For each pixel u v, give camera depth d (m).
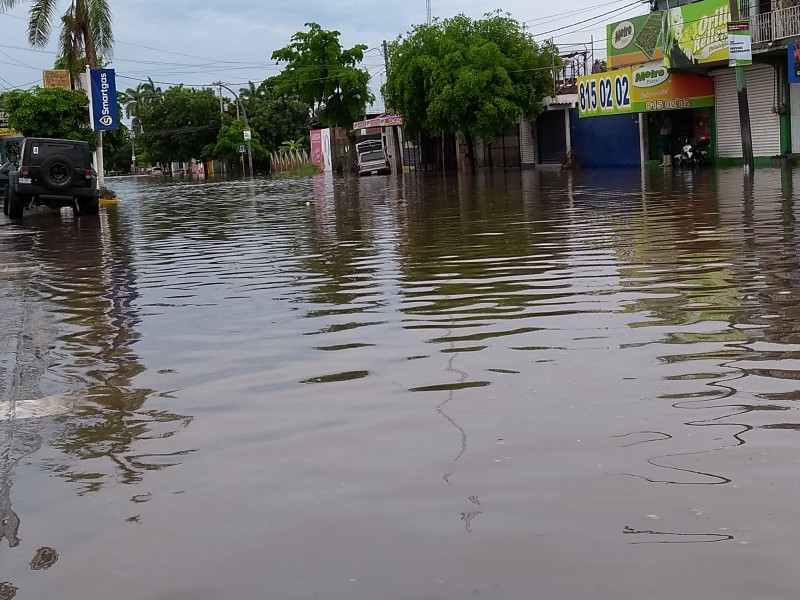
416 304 7.65
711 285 7.69
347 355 5.93
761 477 3.46
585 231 12.73
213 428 4.52
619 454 3.79
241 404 4.92
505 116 44.16
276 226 17.28
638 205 17.00
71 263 12.52
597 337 5.98
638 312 6.72
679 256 9.58
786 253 9.36
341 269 10.27
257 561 2.99
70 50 37.12
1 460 4.20
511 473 3.63
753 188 19.73
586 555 2.89
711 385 4.74
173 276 10.51
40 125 33.75
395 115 61.56
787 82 31.75
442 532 3.12
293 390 5.14
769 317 6.31
